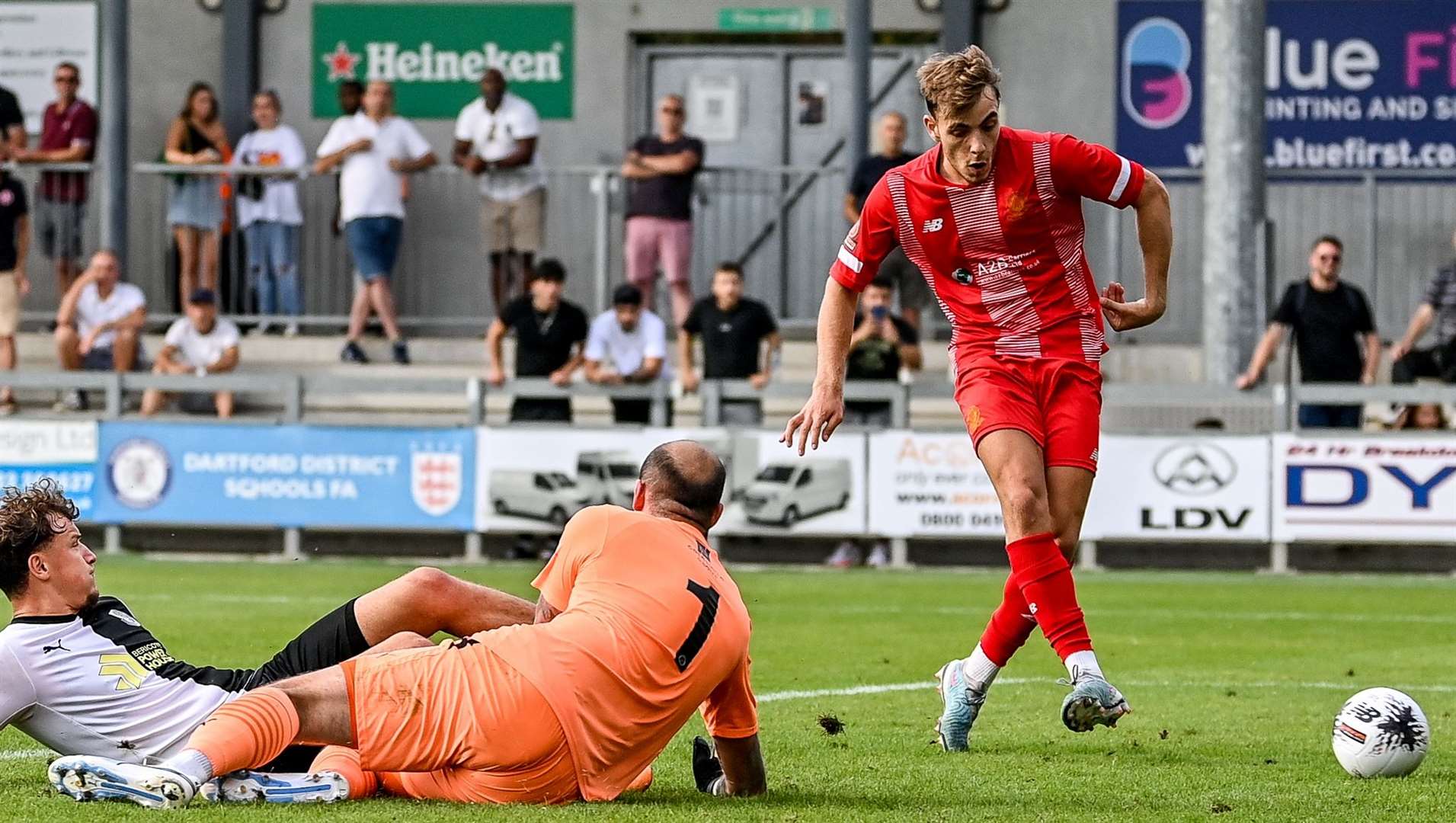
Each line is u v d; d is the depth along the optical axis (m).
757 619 23.62
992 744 13.67
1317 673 18.61
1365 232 40.62
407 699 9.97
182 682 10.71
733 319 33.03
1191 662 19.52
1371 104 42.47
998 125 12.53
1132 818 10.34
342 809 9.86
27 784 11.13
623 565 10.16
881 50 43.75
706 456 10.61
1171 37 42.81
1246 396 32.31
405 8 44.00
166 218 40.56
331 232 40.72
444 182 41.78
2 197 37.38
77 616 10.68
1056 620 12.38
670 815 9.91
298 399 33.53
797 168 39.66
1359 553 32.44
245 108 44.06
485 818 9.58
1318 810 10.70
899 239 13.08
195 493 33.50
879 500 32.47
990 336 12.98
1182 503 31.95
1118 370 39.69
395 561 33.31
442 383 33.25
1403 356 34.62
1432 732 14.26
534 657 9.96
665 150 37.47
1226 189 34.75
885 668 18.61
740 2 43.62
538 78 44.00
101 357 37.06
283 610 23.44
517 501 32.75
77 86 39.97
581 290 41.88
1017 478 12.57
